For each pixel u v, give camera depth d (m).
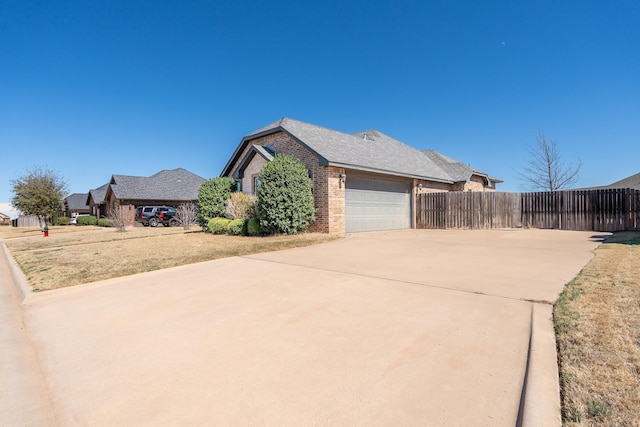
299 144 14.34
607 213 15.03
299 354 3.10
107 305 5.05
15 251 13.23
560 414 2.02
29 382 2.93
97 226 36.72
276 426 2.09
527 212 17.36
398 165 17.30
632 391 2.21
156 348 3.41
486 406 2.20
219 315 4.30
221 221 15.09
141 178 36.91
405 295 4.81
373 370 2.75
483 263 6.99
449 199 17.48
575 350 2.84
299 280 5.92
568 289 4.74
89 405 2.46
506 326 3.55
